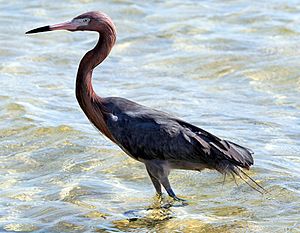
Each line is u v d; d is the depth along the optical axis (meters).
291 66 19.77
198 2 25.53
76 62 20.66
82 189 13.67
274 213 12.70
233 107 17.56
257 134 15.98
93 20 13.39
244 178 13.92
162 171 12.98
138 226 12.41
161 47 21.62
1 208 12.99
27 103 17.58
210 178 14.07
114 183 13.98
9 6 25.11
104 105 13.27
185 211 12.92
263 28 22.78
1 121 16.55
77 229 12.30
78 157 14.95
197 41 21.89
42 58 20.78
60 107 17.52
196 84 19.09
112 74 19.78
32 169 14.52
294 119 16.77
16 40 22.14
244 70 19.77
